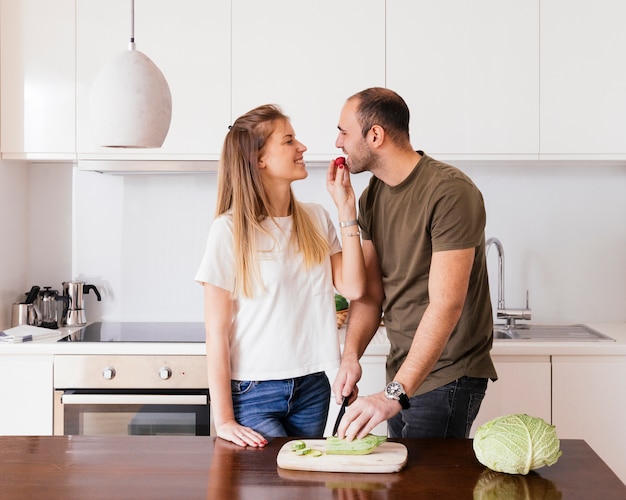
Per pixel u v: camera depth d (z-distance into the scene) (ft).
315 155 11.35
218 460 5.73
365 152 7.45
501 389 10.68
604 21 11.13
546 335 11.56
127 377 10.66
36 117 11.43
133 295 12.75
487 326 7.76
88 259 12.71
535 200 12.48
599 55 11.15
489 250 12.52
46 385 10.69
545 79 11.18
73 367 10.68
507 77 11.19
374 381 10.64
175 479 5.33
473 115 11.23
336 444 5.72
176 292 12.74
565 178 12.44
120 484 5.24
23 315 11.92
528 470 5.34
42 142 11.46
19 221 12.35
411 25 11.19
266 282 7.07
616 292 12.55
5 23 11.39
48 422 10.73
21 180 12.38
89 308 12.76
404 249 7.53
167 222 12.67
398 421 8.09
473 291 7.54
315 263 7.32
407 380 6.57
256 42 11.28
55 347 10.66
